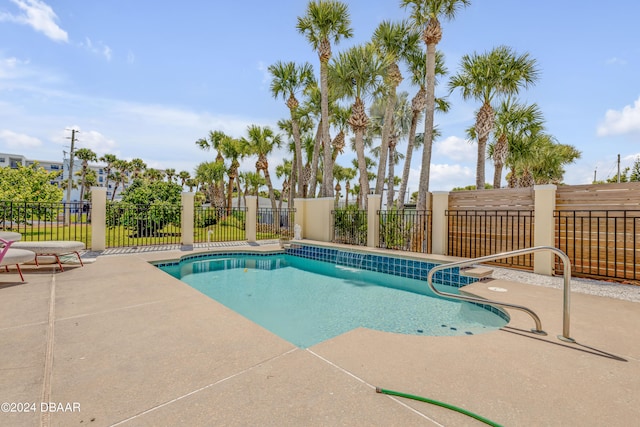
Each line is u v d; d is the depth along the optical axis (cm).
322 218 1105
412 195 2805
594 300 401
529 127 1208
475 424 160
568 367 224
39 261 563
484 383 201
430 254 755
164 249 844
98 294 407
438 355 242
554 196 559
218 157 2758
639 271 490
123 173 4862
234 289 583
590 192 545
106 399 178
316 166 1744
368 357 238
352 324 404
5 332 280
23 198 1562
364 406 174
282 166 3409
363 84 1225
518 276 552
